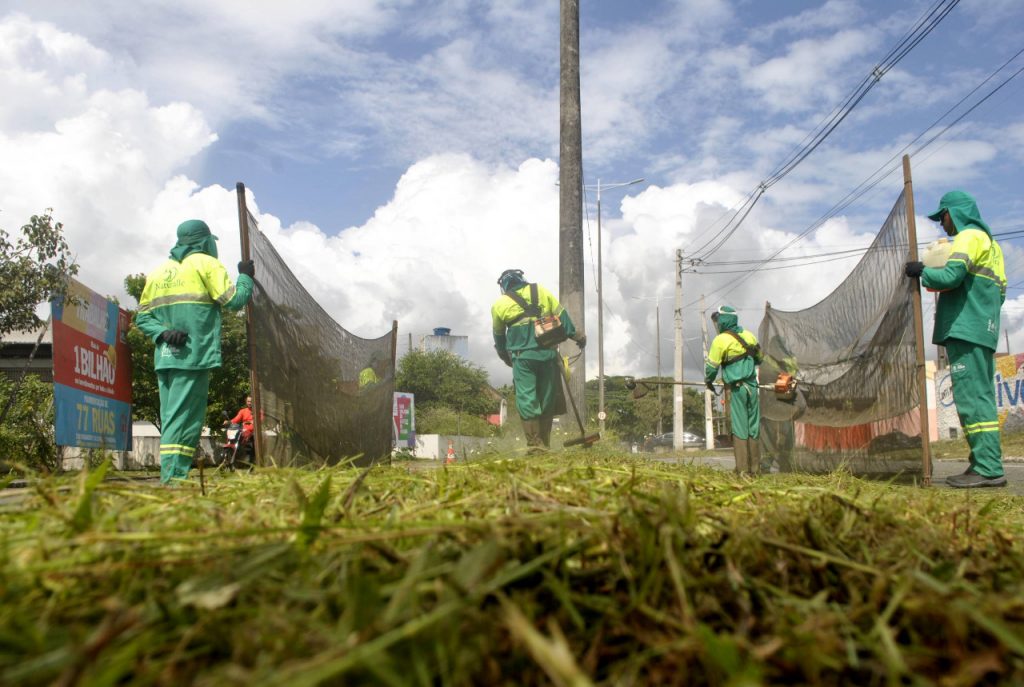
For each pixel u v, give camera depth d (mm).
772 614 1573
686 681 1311
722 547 1917
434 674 1225
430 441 35281
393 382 8758
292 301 6867
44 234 12109
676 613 1534
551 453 7082
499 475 3242
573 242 13547
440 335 85312
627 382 10148
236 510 2525
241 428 13125
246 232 6340
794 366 9461
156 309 6047
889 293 7164
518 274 9727
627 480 3254
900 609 1590
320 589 1537
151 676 1227
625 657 1426
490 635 1329
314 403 6820
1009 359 33469
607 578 1691
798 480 4578
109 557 1741
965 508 3092
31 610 1511
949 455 24312
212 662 1312
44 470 2824
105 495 2824
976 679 1276
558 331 9164
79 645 1216
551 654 1059
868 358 7535
